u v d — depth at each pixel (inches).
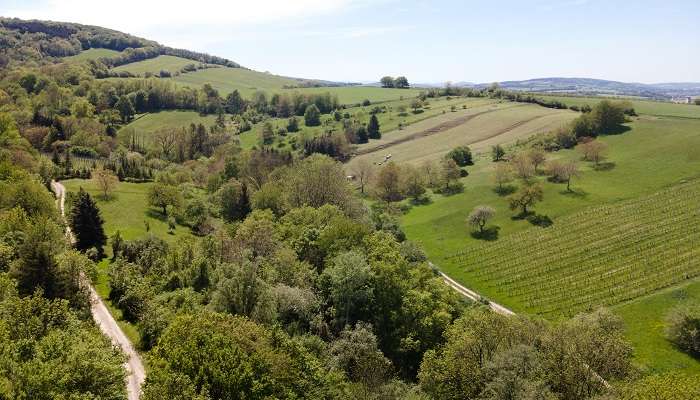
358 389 1705.2
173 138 7475.4
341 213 3641.7
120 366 1381.6
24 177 3927.2
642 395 1492.4
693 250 3634.4
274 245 2974.9
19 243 2741.1
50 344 1339.8
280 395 1408.7
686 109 7096.5
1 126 5447.8
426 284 2822.3
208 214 4424.2
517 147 6594.5
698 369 2554.1
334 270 2404.0
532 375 1706.4
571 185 5187.0
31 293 2151.8
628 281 3469.5
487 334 2023.9
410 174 5930.1
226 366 1349.7
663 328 2883.9
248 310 2073.1
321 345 1988.2
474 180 5930.1
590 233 4234.7
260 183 5511.8
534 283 3722.9
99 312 2454.5
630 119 6633.9
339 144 7322.8
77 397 1125.1
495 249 4352.9
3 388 1111.0
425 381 1955.0
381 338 2322.8
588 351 1849.2
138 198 4687.5
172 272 2711.6
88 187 4798.2
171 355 1400.1
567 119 7401.6
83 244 3348.9
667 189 4680.1
